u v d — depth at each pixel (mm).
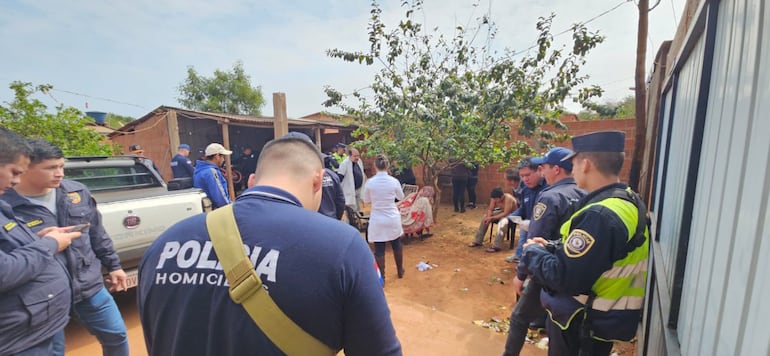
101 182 4059
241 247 864
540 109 5977
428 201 6340
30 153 1574
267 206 960
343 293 863
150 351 974
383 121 6941
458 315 3668
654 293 2166
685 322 1299
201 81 23344
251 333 810
